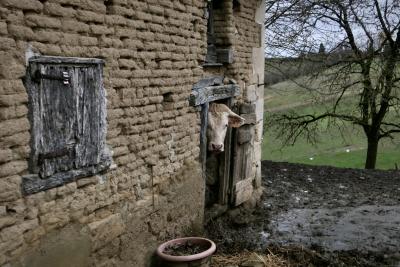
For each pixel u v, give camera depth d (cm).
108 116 438
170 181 564
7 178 333
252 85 818
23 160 346
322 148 2188
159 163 537
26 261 353
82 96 400
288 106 1711
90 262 427
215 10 705
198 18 593
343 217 844
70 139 390
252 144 823
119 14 439
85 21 397
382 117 1529
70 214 397
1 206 330
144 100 494
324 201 961
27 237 353
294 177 1174
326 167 1335
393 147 2030
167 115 545
